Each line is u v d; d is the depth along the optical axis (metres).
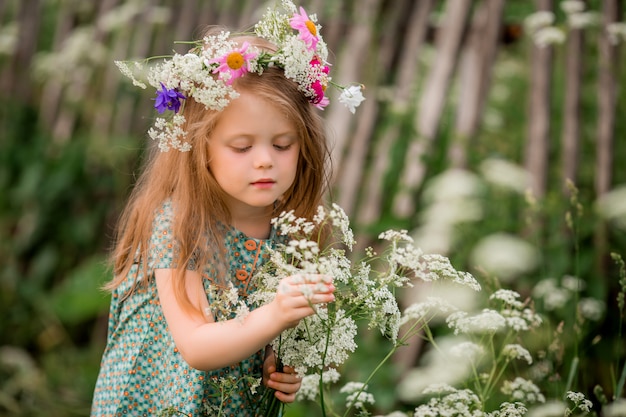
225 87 1.89
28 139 5.21
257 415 2.16
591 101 4.02
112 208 4.76
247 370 2.16
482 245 3.21
